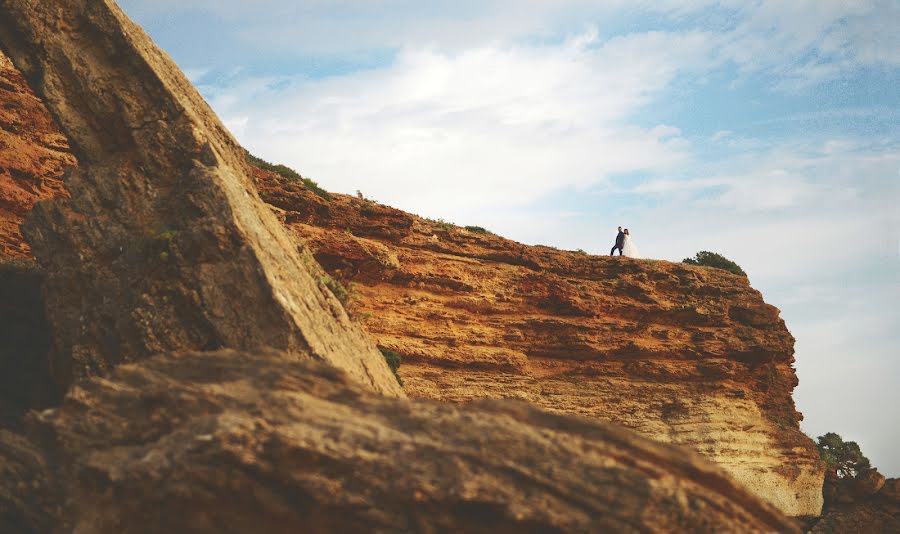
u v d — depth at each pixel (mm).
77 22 30469
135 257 27203
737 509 18500
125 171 29016
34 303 33250
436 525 17984
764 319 55500
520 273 51312
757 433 51875
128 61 30047
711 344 53406
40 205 28984
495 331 48500
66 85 30016
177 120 29609
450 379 45812
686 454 19172
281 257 27750
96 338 26734
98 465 19922
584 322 51188
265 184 45281
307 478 18266
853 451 56812
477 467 18328
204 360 21938
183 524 18984
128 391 21766
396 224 48625
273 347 24812
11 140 41531
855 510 50375
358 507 18062
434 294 48281
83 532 20125
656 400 50500
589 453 18719
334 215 47094
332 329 27516
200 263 26109
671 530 17828
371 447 18625
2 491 23828
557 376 49406
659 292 54750
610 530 17703
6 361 32156
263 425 18844
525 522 17781
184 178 28312
